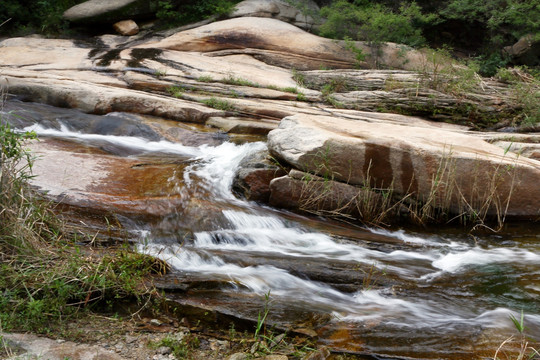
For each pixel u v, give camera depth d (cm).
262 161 705
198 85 1161
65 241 468
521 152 845
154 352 341
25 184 473
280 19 1722
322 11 1648
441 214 679
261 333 380
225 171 714
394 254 570
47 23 1748
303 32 1619
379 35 1549
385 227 658
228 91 1144
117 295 393
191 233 548
